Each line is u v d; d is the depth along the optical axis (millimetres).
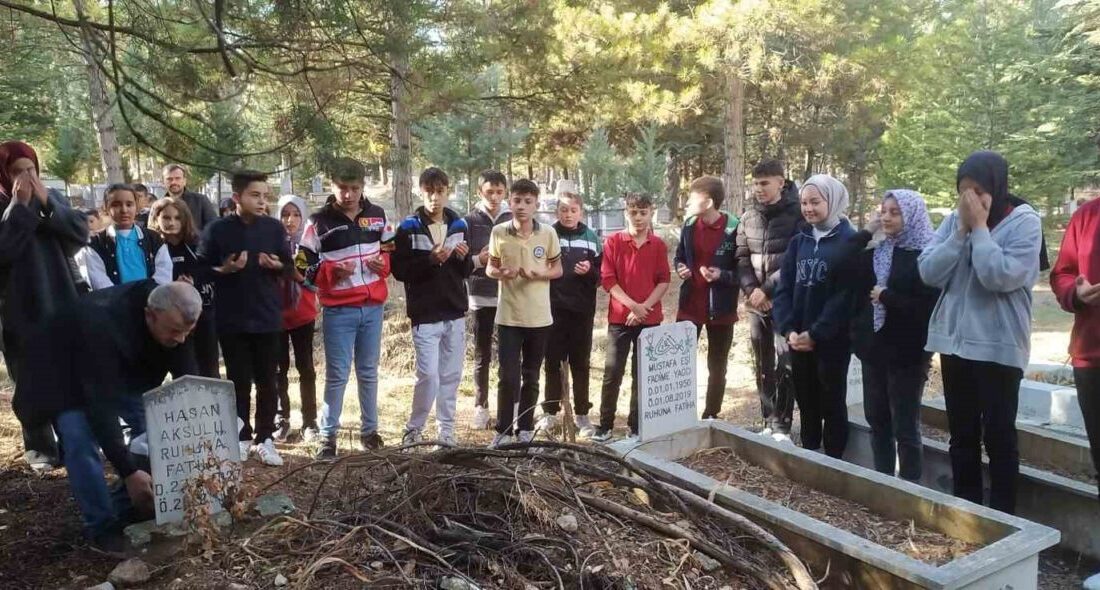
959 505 3305
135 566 3004
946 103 15461
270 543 3182
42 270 3900
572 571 2898
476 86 8078
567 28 10125
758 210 5305
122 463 3301
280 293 4645
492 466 3586
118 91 3908
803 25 11227
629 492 3766
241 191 4438
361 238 4691
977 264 3551
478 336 5883
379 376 7492
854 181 21422
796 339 4523
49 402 3252
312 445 5121
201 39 4285
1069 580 3686
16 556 3236
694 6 12836
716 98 14500
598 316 10562
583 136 14742
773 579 2977
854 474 3699
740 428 4430
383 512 3350
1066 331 9633
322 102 4707
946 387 3883
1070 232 3713
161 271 4824
